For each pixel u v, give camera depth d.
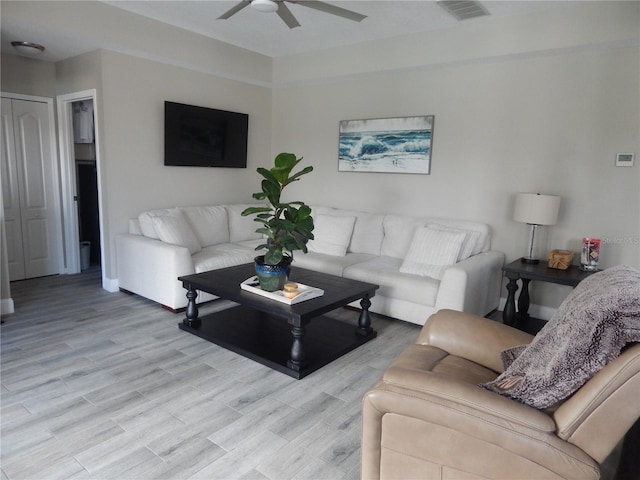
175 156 4.79
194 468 1.93
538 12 3.62
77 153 5.46
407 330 3.67
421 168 4.63
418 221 4.39
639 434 1.66
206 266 4.02
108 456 1.99
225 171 5.43
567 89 3.74
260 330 3.43
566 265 3.55
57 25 3.56
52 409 2.35
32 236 4.84
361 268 3.98
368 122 4.96
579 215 3.79
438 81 4.44
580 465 1.30
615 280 1.54
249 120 5.62
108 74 4.17
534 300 4.08
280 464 1.97
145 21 4.14
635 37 3.24
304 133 5.62
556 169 3.87
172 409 2.39
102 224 4.43
